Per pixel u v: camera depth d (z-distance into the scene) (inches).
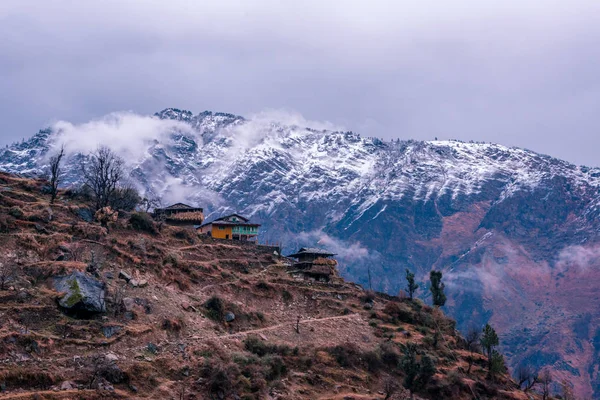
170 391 4397.1
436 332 7007.9
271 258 7662.4
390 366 6097.4
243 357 5083.7
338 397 5275.6
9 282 4608.8
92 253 5231.3
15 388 3823.8
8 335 4079.7
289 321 6318.9
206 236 7564.0
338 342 6156.5
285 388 5103.3
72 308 4569.4
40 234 5467.5
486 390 6397.6
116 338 4557.1
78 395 3922.2
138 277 5575.8
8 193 6279.5
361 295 7332.7
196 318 5487.2
